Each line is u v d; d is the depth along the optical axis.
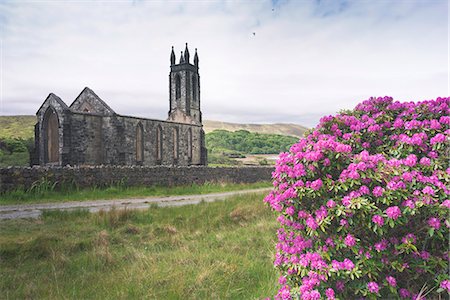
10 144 50.22
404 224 3.64
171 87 59.03
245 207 12.13
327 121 4.73
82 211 11.38
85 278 5.86
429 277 3.67
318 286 3.71
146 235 8.93
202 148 52.03
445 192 3.54
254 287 5.54
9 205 13.52
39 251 7.14
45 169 16.66
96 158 33.31
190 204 13.82
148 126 38.97
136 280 5.64
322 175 4.02
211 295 5.12
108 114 33.91
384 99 4.84
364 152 3.88
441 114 4.34
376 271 3.70
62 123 30.59
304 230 4.15
